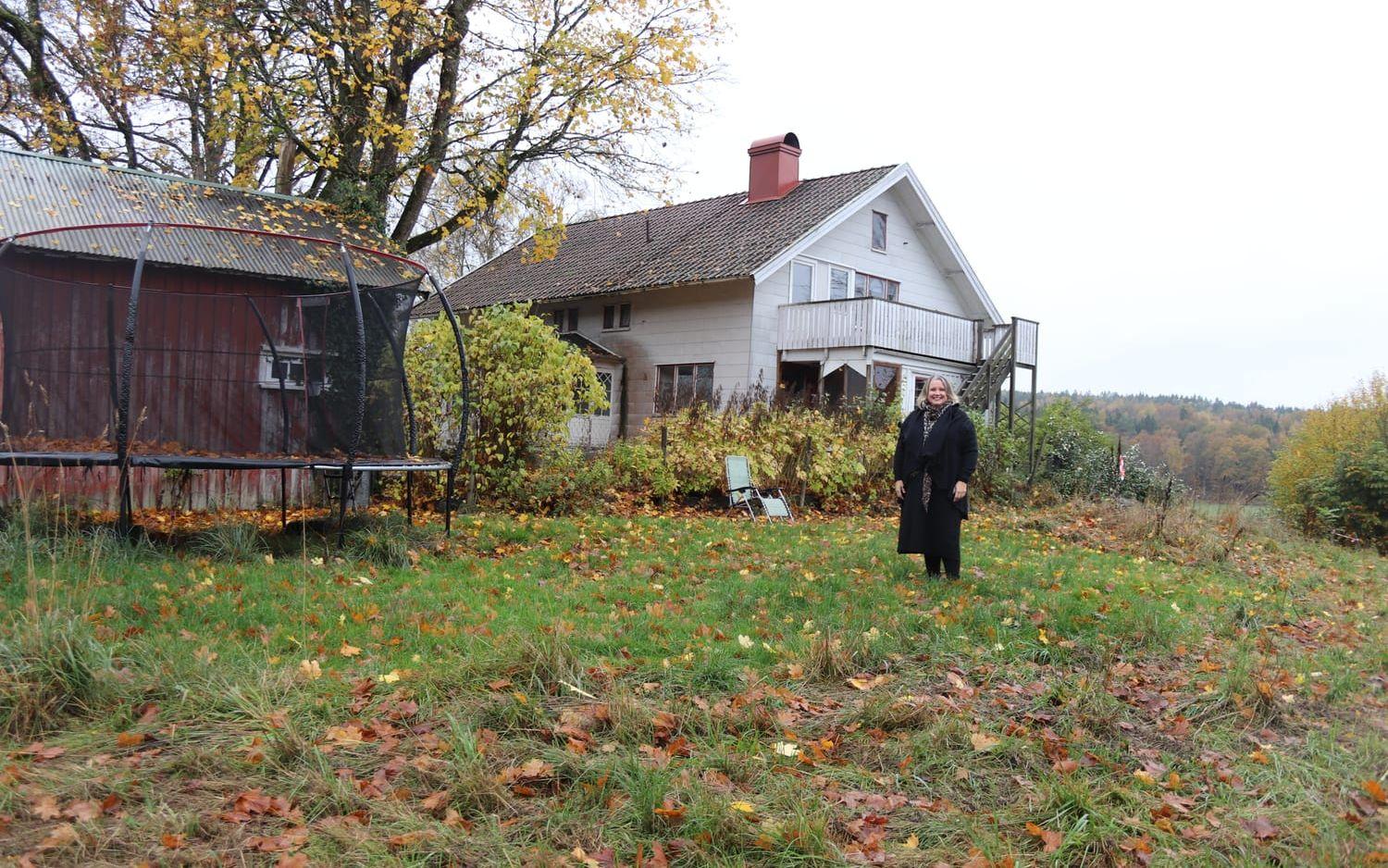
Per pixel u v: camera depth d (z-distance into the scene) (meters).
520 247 25.03
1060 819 3.32
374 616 5.43
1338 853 3.07
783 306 20.97
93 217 9.47
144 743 3.49
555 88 15.09
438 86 15.13
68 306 8.18
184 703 3.79
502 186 15.77
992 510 13.83
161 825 2.89
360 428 7.75
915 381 21.80
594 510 11.17
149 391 8.63
